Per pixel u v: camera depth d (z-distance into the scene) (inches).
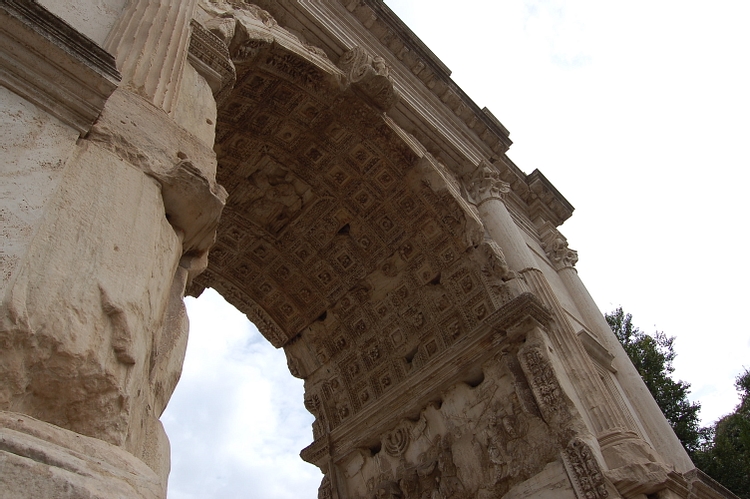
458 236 424.2
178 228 132.3
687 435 679.1
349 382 465.4
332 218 456.4
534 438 332.5
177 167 128.9
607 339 449.1
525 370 348.8
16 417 74.2
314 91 386.6
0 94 104.0
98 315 92.1
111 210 108.3
